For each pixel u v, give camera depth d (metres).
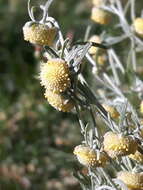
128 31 0.18
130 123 0.12
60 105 0.11
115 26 0.19
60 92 0.11
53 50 0.11
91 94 0.11
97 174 0.12
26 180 0.25
